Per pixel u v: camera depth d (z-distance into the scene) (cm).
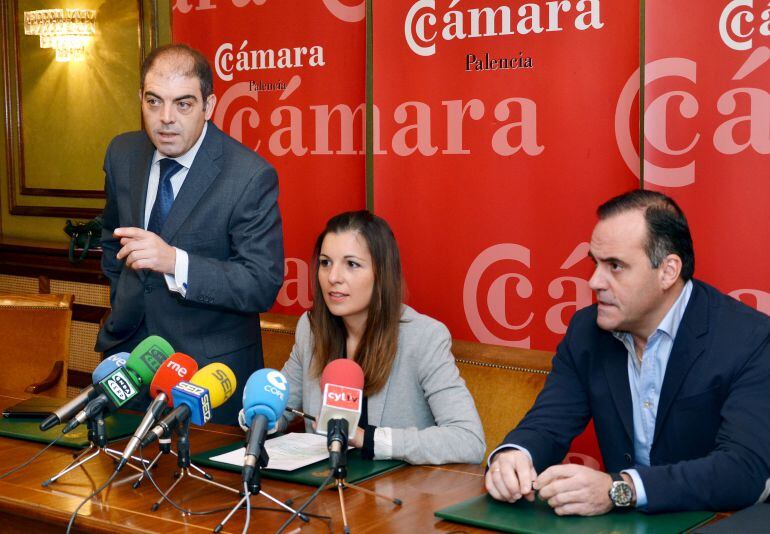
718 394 208
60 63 516
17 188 543
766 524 167
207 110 277
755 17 292
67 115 518
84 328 477
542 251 342
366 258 247
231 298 270
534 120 338
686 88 305
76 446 237
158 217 290
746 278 301
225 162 286
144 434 192
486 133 349
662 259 203
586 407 231
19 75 532
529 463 199
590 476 184
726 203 302
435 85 358
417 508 192
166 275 265
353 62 389
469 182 355
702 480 185
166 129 268
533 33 335
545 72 334
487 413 282
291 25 403
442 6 354
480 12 346
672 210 205
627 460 221
